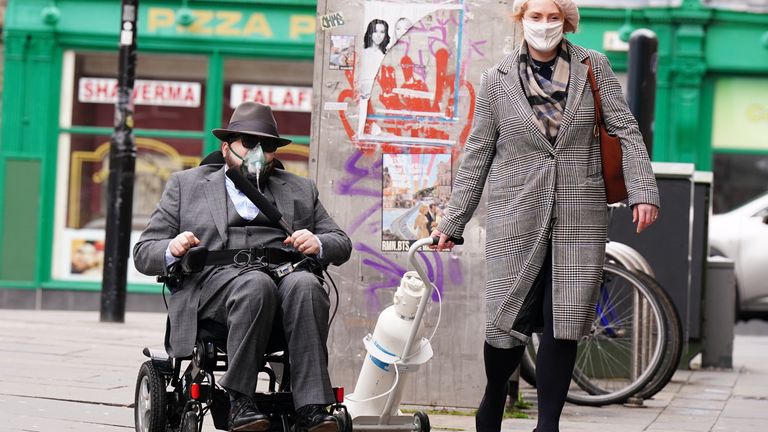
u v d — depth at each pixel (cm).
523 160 968
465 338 1259
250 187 945
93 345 1836
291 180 998
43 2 3038
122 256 2377
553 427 938
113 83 3072
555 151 960
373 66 1274
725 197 3100
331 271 1273
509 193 970
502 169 980
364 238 1271
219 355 980
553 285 948
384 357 994
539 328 1019
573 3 976
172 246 921
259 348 884
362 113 1273
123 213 2375
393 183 1270
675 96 3055
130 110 2380
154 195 3058
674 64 3045
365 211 1273
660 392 1538
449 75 1270
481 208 1258
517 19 1001
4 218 3045
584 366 1399
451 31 1270
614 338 1398
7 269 3052
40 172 3044
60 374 1474
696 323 1766
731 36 3053
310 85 3064
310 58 3042
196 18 3047
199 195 971
